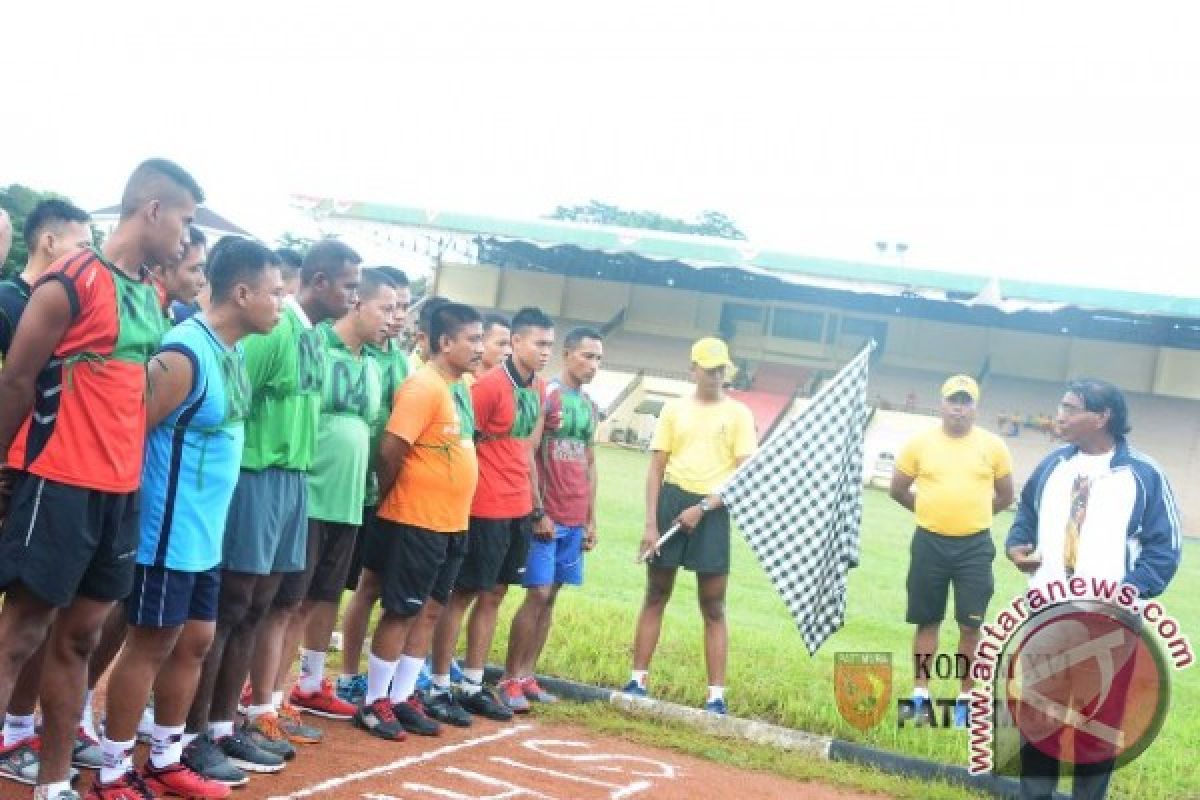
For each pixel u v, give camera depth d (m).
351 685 6.60
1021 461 38.34
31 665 4.84
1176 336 43.69
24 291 5.32
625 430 38.81
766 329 49.59
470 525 6.61
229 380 4.63
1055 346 45.72
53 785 4.29
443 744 6.18
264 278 4.62
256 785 5.13
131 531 4.30
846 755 6.68
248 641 5.27
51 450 4.07
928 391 45.03
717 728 7.02
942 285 39.25
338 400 5.71
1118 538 5.66
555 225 43.03
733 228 70.81
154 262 4.32
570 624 9.37
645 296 50.78
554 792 5.58
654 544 7.34
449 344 6.07
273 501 5.12
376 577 6.42
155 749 4.84
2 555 4.04
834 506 7.21
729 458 7.46
